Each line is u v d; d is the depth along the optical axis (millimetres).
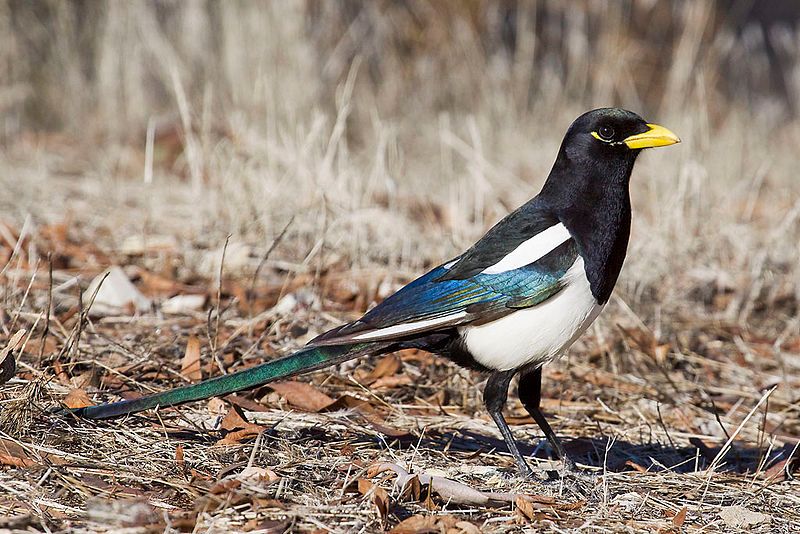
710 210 14883
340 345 7879
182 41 19703
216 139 16500
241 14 19297
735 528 7141
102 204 14477
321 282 11859
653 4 23297
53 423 7586
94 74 20016
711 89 22844
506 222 8109
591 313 7980
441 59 21656
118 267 11297
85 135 18969
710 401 9828
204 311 11047
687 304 12758
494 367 8023
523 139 20000
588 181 8016
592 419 9547
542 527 6895
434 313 7812
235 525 6469
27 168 16312
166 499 6754
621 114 8016
